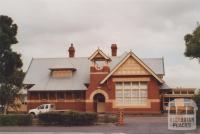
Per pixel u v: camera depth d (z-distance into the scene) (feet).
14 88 185.47
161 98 199.93
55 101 197.57
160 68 198.59
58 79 200.75
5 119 134.00
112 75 185.06
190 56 137.80
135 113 180.75
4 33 148.77
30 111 185.06
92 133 104.83
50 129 117.70
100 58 189.26
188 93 206.28
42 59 214.28
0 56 149.07
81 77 200.03
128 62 184.65
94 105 189.16
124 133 103.96
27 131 111.75
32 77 204.13
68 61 208.54
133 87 183.73
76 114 131.64
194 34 136.46
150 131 108.27
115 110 183.42
